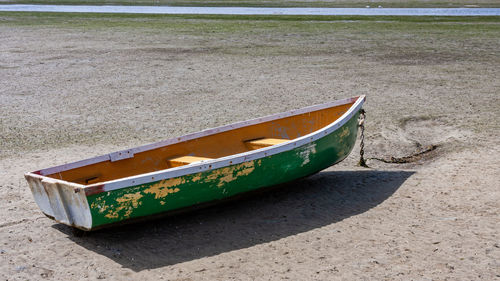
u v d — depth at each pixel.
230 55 20.28
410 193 7.46
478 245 5.77
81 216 5.78
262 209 7.09
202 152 7.85
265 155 6.75
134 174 7.18
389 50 21.06
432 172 8.30
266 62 18.75
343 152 7.91
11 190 7.93
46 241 6.27
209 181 6.39
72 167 6.58
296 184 8.07
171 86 15.22
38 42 24.03
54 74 17.03
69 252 5.98
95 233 6.47
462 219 6.48
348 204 7.17
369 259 5.55
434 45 22.22
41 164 9.07
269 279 5.24
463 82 15.12
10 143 10.34
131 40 24.55
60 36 25.97
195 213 7.02
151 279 5.33
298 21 32.53
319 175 8.52
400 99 13.27
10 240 6.31
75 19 34.59
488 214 6.59
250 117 11.85
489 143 9.64
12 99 13.94
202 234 6.36
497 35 25.00
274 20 33.28
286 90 14.48
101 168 6.86
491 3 51.16
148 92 14.54
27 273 5.52
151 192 5.99
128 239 6.29
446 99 13.17
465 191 7.41
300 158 7.16
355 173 8.51
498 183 7.64
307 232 6.30
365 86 14.80
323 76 16.25
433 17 35.06
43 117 12.20
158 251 5.96
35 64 18.80
